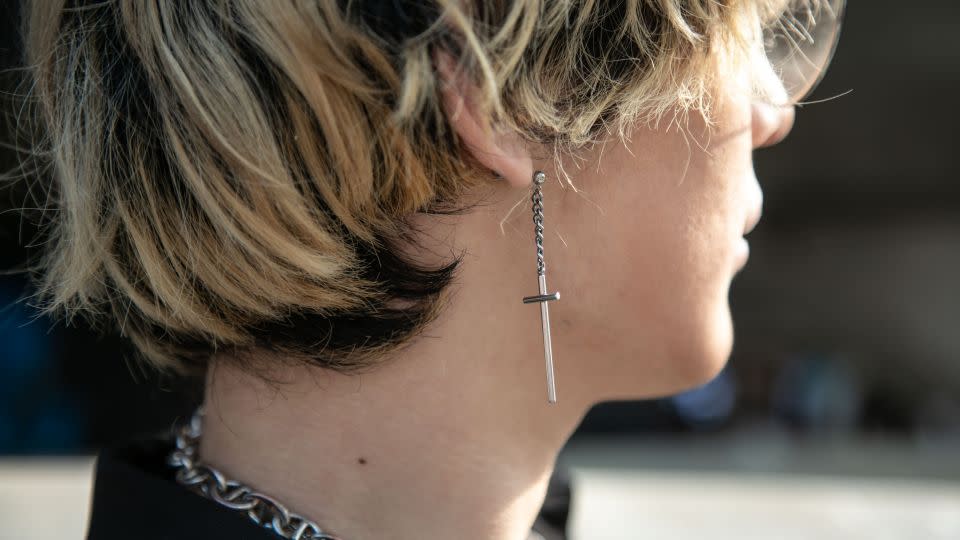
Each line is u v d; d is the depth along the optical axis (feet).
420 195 2.62
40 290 3.11
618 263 2.87
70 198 2.81
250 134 2.55
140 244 2.73
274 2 2.48
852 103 18.81
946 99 18.61
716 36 2.63
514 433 3.01
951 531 7.00
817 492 8.18
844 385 16.05
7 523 6.79
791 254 18.63
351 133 2.52
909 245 18.42
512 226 2.81
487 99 2.48
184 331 2.92
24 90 3.22
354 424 2.86
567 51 2.58
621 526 7.04
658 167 2.82
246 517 2.75
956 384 17.34
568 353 3.00
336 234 2.65
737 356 17.75
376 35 2.48
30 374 10.39
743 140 2.91
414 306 2.76
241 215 2.59
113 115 2.73
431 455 2.89
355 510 2.87
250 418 2.92
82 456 10.28
